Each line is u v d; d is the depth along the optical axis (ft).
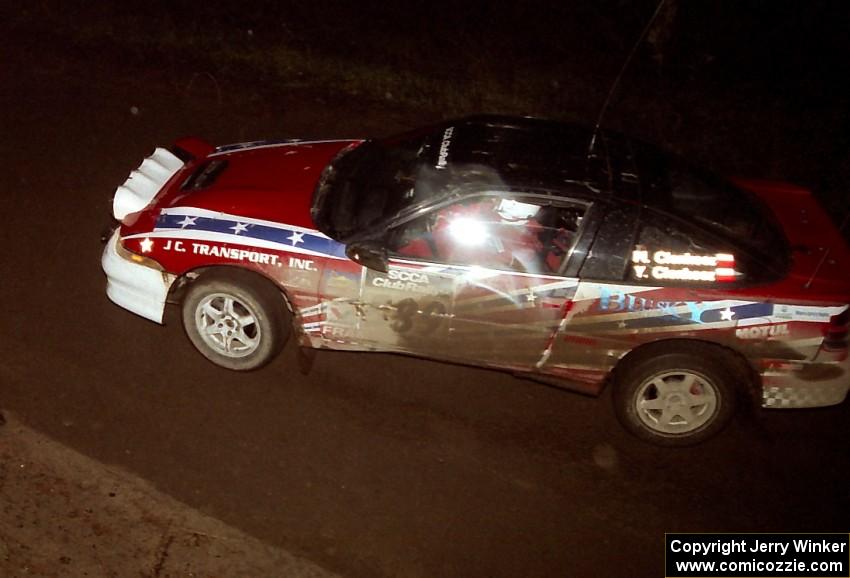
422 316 15.40
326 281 15.28
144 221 16.06
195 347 16.39
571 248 14.80
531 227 14.83
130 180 17.08
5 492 13.55
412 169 15.72
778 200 17.28
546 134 16.31
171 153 18.47
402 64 29.89
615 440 16.08
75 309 17.43
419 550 13.61
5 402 15.14
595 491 14.98
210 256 15.42
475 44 32.07
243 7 32.68
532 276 14.90
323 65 28.86
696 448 16.06
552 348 15.51
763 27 34.83
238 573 12.88
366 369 16.89
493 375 17.16
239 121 25.11
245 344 16.10
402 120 26.35
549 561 13.70
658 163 15.97
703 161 25.70
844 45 34.22
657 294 14.78
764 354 14.94
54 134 23.12
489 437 15.79
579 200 14.69
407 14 34.06
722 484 15.37
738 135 27.30
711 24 34.81
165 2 31.96
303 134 24.91
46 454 14.29
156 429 15.06
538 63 31.17
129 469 14.26
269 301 15.55
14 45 27.25
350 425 15.66
